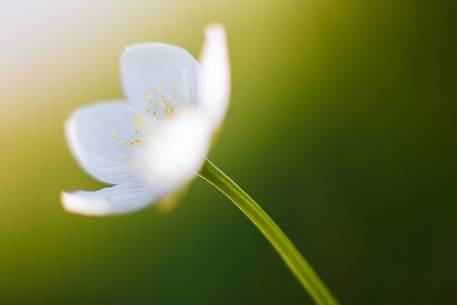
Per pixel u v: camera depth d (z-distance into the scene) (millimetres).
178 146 170
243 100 335
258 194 320
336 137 323
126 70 192
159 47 190
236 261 302
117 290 314
